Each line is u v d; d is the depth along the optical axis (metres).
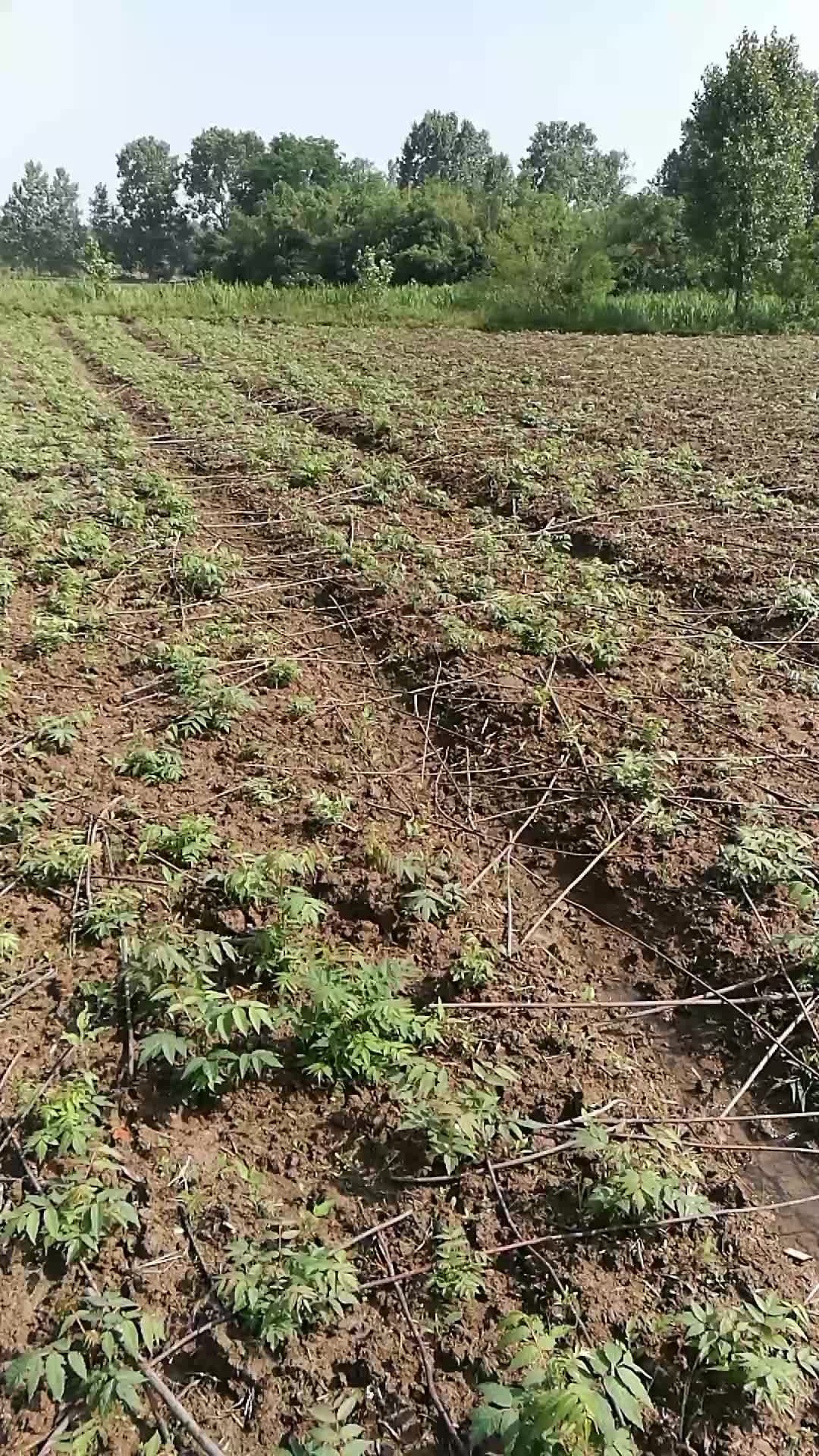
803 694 7.05
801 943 4.61
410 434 14.04
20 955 4.66
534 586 8.88
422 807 5.93
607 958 4.82
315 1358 3.07
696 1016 4.47
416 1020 4.15
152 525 10.63
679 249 40.66
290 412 15.94
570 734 6.41
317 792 5.96
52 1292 3.21
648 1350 3.12
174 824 5.64
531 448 13.16
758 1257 3.44
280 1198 3.59
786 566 9.08
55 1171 3.59
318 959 4.48
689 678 7.20
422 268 53.78
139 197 101.75
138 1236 3.40
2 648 7.81
